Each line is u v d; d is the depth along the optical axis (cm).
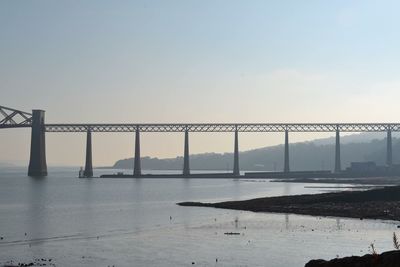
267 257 6144
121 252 6550
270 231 8150
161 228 8756
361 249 6581
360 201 12462
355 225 8775
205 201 14838
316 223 9069
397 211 10631
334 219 9644
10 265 5775
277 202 12644
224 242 7181
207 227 8762
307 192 18100
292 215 10394
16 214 11481
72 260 6072
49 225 9375
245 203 12775
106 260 6069
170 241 7350
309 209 11194
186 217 10356
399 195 12731
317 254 6294
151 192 19262
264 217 10081
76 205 13812
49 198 16425
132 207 13025
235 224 9088
